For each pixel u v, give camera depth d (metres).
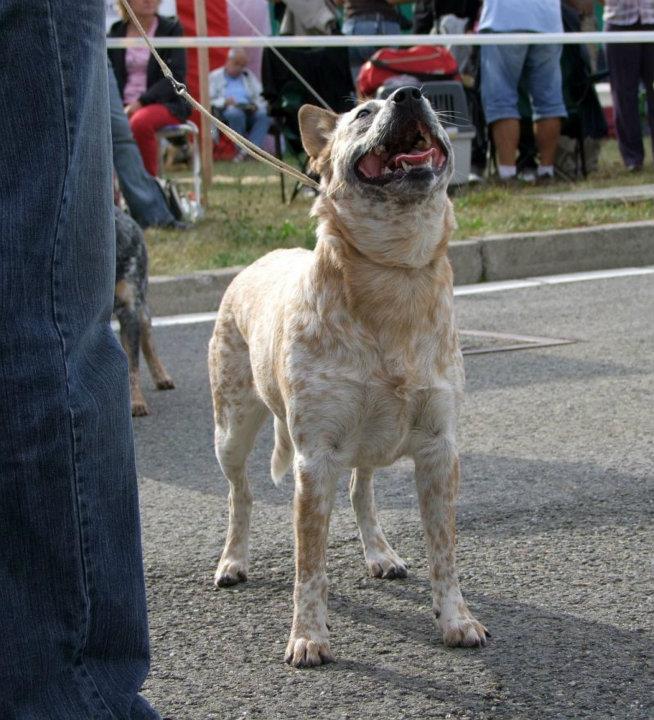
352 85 16.08
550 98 16.23
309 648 4.42
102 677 3.43
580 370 8.62
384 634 4.68
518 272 12.41
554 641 4.48
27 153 3.31
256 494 6.48
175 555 5.61
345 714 3.98
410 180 4.39
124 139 13.73
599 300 11.01
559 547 5.41
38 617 3.33
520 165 17.28
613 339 9.50
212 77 21.14
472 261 12.21
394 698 4.09
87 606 3.38
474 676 4.23
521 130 17.14
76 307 3.38
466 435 7.25
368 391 4.52
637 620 4.62
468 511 5.91
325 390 4.51
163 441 7.62
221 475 6.86
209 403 8.54
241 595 5.15
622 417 7.46
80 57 3.37
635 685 4.09
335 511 6.15
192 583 5.29
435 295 4.59
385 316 4.49
